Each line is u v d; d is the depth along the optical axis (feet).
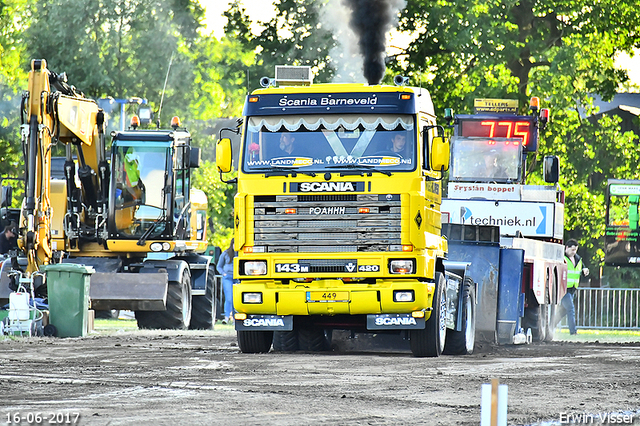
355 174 143.02
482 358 146.61
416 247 142.20
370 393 97.45
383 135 143.54
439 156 144.77
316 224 143.54
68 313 187.62
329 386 102.83
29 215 193.77
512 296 179.11
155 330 222.69
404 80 147.54
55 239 231.50
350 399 92.48
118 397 92.02
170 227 233.76
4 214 242.99
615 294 312.29
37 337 180.86
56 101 199.21
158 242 233.35
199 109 473.26
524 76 442.50
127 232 233.14
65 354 142.00
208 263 250.78
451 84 426.10
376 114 143.84
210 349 157.17
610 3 432.25
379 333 164.35
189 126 460.55
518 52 415.85
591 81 442.09
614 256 366.63
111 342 170.71
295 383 105.09
